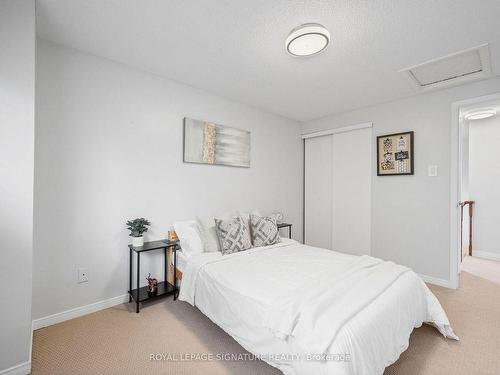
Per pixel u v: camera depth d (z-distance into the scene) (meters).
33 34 1.51
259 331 1.43
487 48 2.04
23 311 1.48
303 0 1.54
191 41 2.00
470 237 4.14
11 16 1.45
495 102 2.62
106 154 2.29
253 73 2.54
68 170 2.09
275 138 3.88
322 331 1.16
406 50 2.08
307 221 4.28
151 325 2.03
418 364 1.58
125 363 1.59
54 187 2.02
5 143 1.42
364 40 1.94
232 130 3.25
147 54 2.21
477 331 1.94
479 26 1.76
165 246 2.39
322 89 2.91
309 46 1.88
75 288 2.14
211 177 3.08
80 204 2.15
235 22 1.76
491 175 4.01
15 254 1.46
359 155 3.58
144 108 2.52
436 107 2.91
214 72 2.53
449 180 2.82
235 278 1.77
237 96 3.16
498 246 3.93
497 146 3.96
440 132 2.88
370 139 3.46
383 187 3.33
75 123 2.12
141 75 2.50
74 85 2.12
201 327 2.01
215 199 3.12
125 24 1.80
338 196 3.82
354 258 2.21
